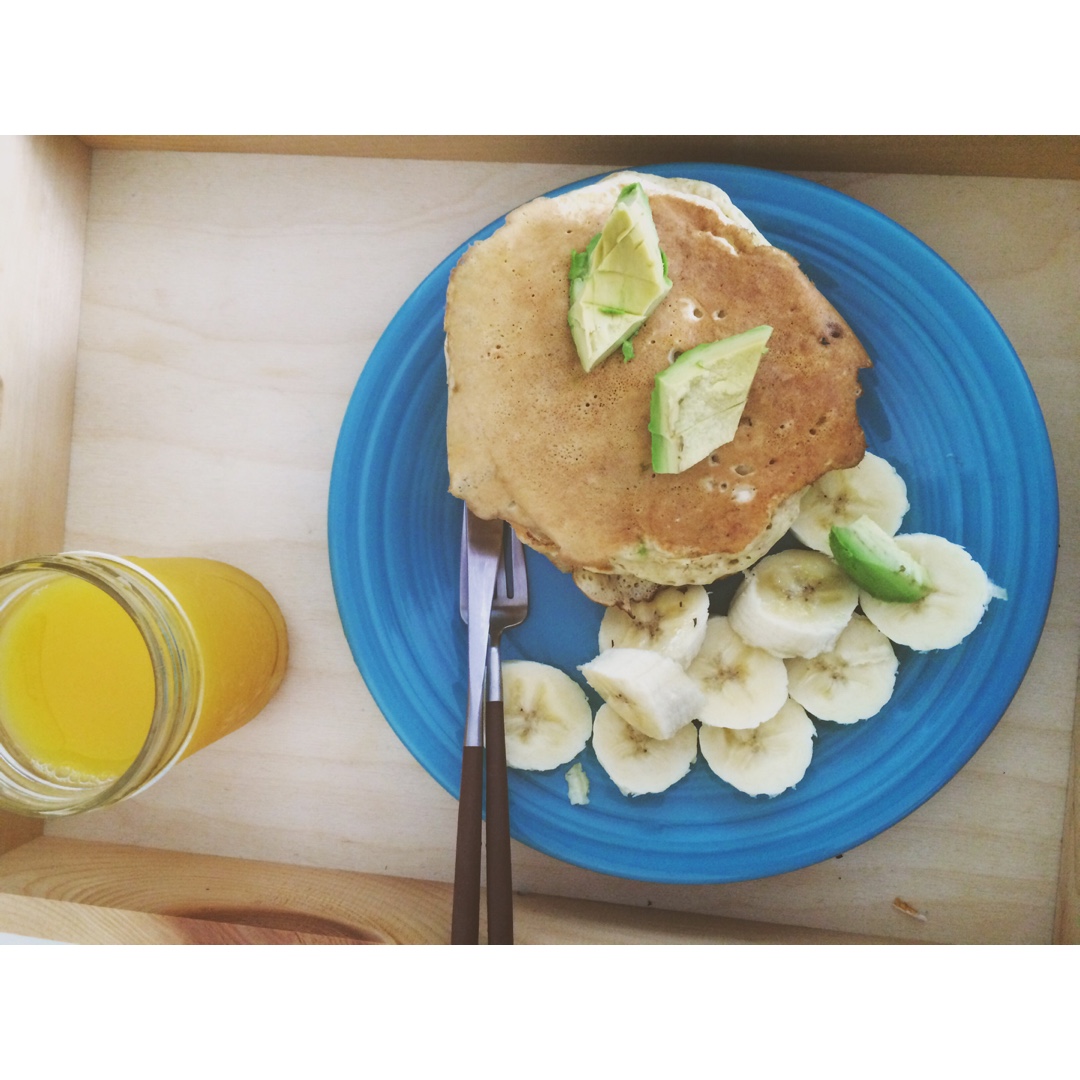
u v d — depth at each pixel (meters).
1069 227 0.42
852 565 0.40
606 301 0.38
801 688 0.42
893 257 0.40
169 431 0.45
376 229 0.45
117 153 0.45
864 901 0.43
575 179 0.44
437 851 0.44
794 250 0.41
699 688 0.41
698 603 0.41
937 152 0.41
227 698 0.40
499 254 0.39
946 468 0.41
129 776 0.35
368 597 0.42
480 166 0.45
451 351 0.40
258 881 0.43
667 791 0.42
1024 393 0.40
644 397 0.39
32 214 0.43
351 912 0.41
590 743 0.42
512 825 0.42
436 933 0.41
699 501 0.39
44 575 0.38
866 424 0.41
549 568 0.43
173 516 0.45
